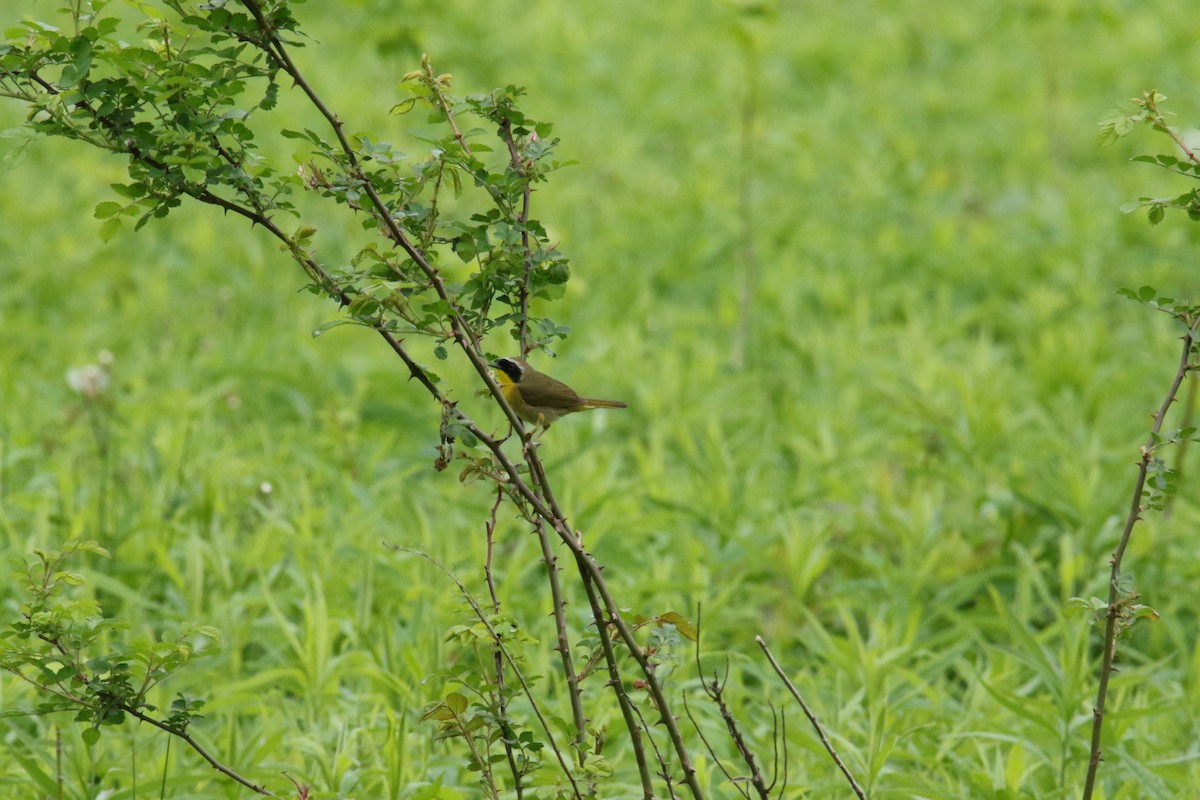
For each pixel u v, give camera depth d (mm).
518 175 6051
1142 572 11117
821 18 33469
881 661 9078
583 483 12219
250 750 8078
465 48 27406
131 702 6031
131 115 5754
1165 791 7723
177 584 10305
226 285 18328
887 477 12336
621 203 21703
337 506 12016
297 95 25406
